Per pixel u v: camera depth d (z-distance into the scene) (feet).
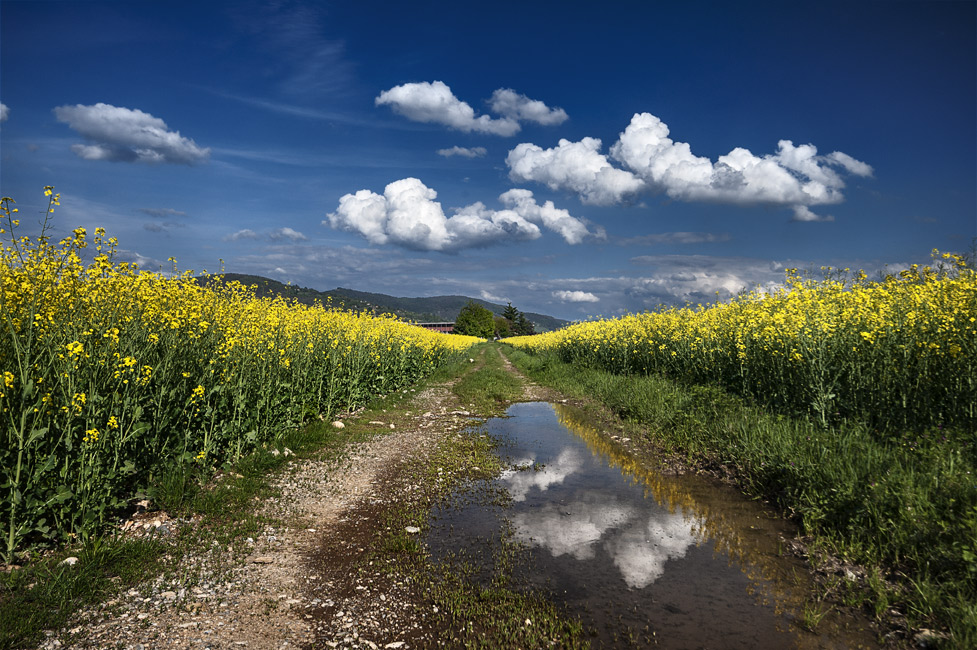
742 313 43.14
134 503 18.94
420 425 38.78
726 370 41.70
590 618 13.52
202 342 24.61
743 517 20.52
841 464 20.34
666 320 58.90
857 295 33.30
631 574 15.94
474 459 29.22
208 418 23.73
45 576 13.70
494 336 412.98
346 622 13.19
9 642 11.03
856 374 27.40
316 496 22.41
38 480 15.35
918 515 15.90
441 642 12.48
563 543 18.26
